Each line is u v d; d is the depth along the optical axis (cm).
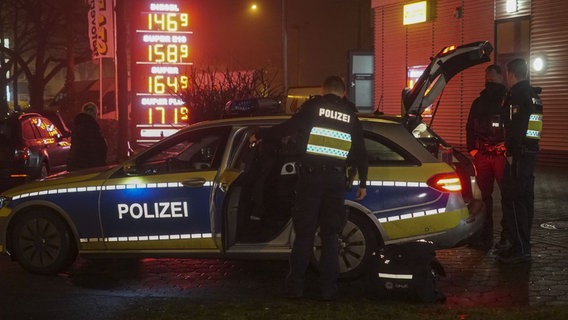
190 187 677
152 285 681
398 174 656
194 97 1571
